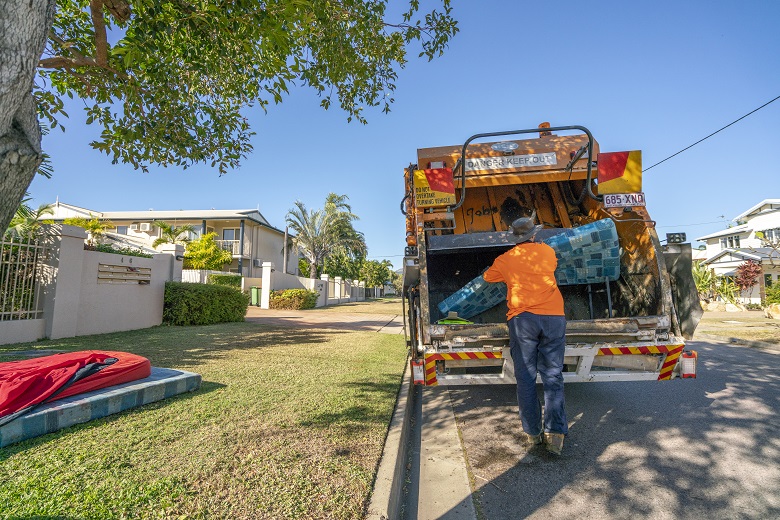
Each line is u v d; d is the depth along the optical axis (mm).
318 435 3545
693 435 4191
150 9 4707
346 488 2711
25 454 2881
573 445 4016
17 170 2088
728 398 5469
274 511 2408
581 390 5906
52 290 7586
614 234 4418
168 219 31578
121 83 5969
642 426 4465
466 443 4184
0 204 2072
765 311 20125
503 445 4094
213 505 2422
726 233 34281
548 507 2957
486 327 3996
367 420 3980
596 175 5199
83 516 2215
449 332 4031
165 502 2406
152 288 10375
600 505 2957
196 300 10992
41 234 7684
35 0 1962
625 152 4492
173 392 4379
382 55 7066
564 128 3980
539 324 3668
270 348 7746
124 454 2965
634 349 3965
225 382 5062
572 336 3906
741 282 25500
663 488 3166
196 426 3568
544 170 5184
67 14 6430
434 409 5410
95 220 22297
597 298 5711
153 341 7867
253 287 25062
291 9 4480
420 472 3631
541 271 3768
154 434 3346
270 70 6383
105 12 5344
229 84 7051
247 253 32500
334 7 6020
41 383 3508
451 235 4891
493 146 5223
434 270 6020
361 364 6594
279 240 38625
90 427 3428
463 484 3365
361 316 19062
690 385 6164
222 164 7426
